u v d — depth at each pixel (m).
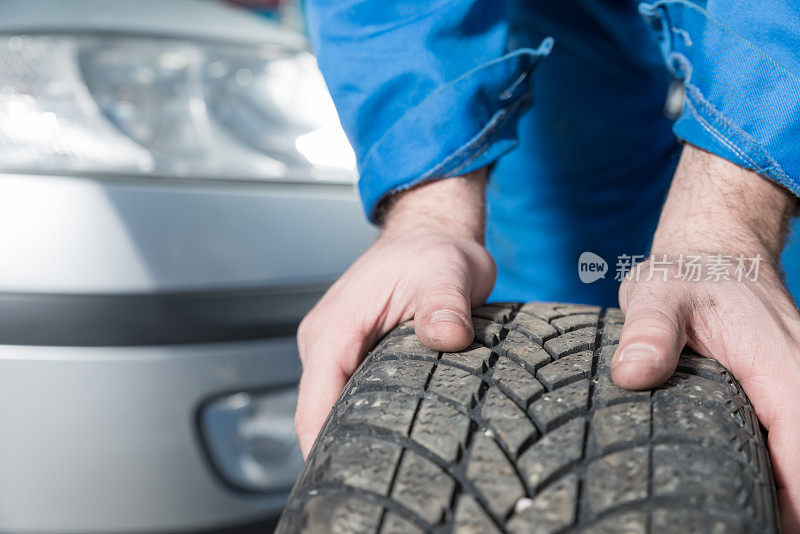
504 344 0.55
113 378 0.99
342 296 0.62
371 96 0.65
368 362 0.55
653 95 0.99
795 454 0.50
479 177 0.70
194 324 1.03
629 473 0.41
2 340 0.98
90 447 0.99
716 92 0.58
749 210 0.61
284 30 1.54
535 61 0.69
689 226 0.61
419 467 0.43
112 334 1.00
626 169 1.02
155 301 1.01
